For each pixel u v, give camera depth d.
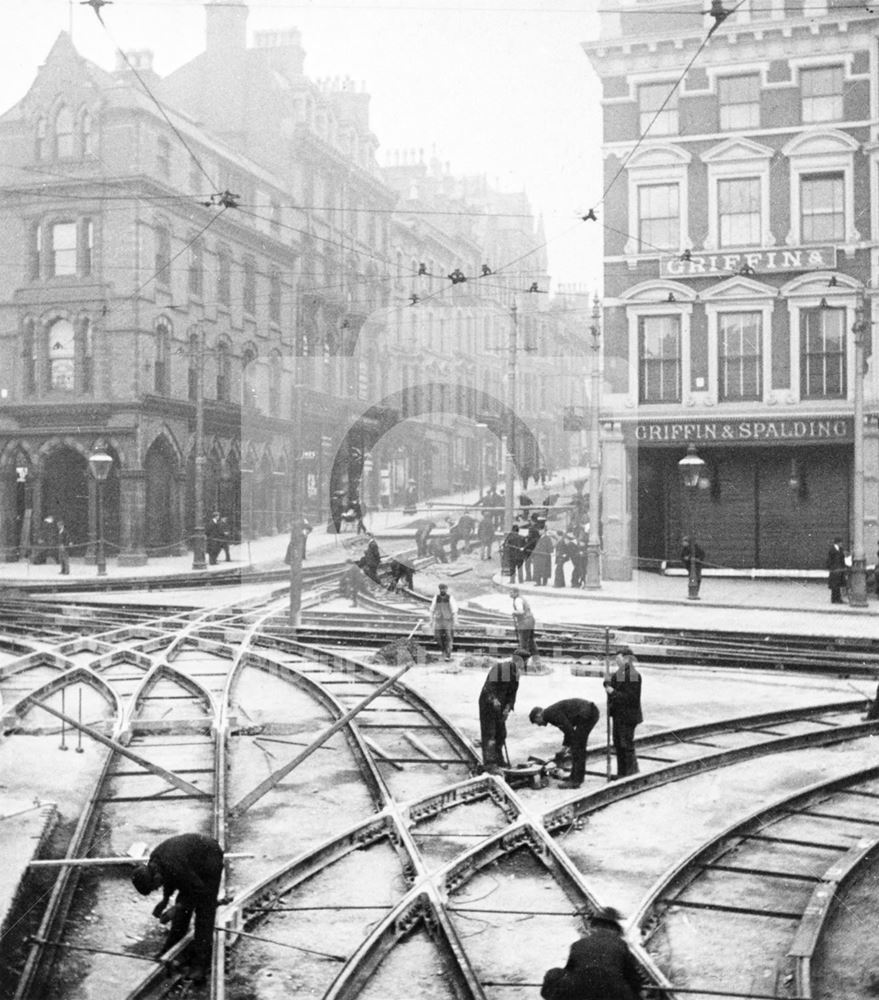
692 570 30.00
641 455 37.59
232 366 50.34
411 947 7.89
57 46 45.91
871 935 8.11
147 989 7.16
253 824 10.80
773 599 30.73
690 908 8.62
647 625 24.17
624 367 36.38
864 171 35.25
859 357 30.00
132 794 11.77
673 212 36.56
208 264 48.97
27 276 46.09
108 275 45.00
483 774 12.41
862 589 29.41
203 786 12.09
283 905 8.66
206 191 49.09
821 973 7.44
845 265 35.31
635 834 10.62
